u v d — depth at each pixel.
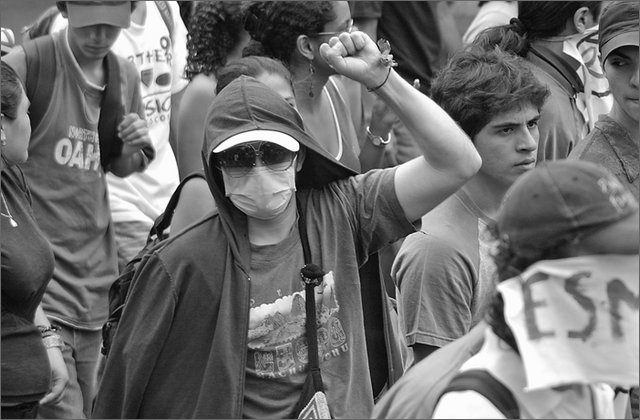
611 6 9.82
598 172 5.67
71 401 11.44
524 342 5.52
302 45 11.43
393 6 14.92
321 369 8.56
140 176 13.28
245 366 8.51
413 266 9.02
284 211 8.77
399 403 6.11
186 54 13.93
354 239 8.92
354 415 8.57
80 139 11.93
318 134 11.74
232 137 8.58
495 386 5.66
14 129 10.13
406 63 14.95
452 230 9.09
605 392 5.98
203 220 8.84
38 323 10.90
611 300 5.55
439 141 8.64
